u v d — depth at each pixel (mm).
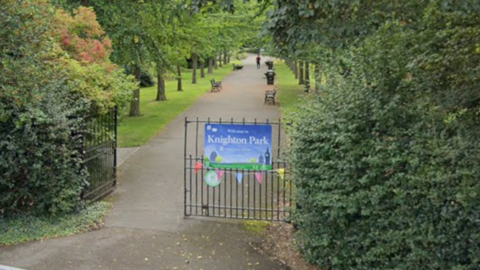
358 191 4418
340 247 4750
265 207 6977
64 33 8266
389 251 4320
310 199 4816
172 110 19359
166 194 7773
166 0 13039
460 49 3941
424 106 4137
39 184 6258
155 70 16562
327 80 5094
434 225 3951
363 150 4344
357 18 3396
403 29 3803
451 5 2912
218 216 6625
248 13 16438
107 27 12570
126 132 13914
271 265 5098
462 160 3684
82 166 6797
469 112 3928
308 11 3248
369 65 4430
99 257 5234
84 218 6430
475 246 3742
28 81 6117
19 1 5965
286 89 28922
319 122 4801
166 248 5531
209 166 6453
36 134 6141
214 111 19109
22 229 5945
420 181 3936
